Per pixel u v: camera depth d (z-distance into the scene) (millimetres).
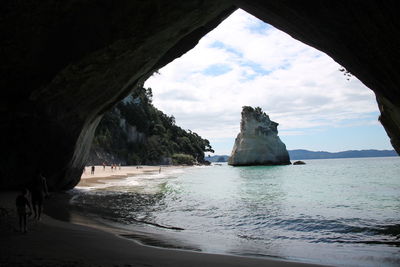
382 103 13281
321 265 6016
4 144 14359
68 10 10781
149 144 105250
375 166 73312
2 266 4715
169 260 5926
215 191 23203
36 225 8773
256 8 10812
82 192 20953
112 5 11078
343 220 11539
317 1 7871
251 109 90500
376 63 8492
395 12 6582
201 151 139125
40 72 12367
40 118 14180
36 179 9898
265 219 11945
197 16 13117
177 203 16453
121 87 16766
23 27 10648
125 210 13984
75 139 17469
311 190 23750
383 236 9234
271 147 88250
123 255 6094
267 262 6137
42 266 4832
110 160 83812
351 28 8008
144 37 12703
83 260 5430
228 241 8609
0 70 11859
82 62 12477
